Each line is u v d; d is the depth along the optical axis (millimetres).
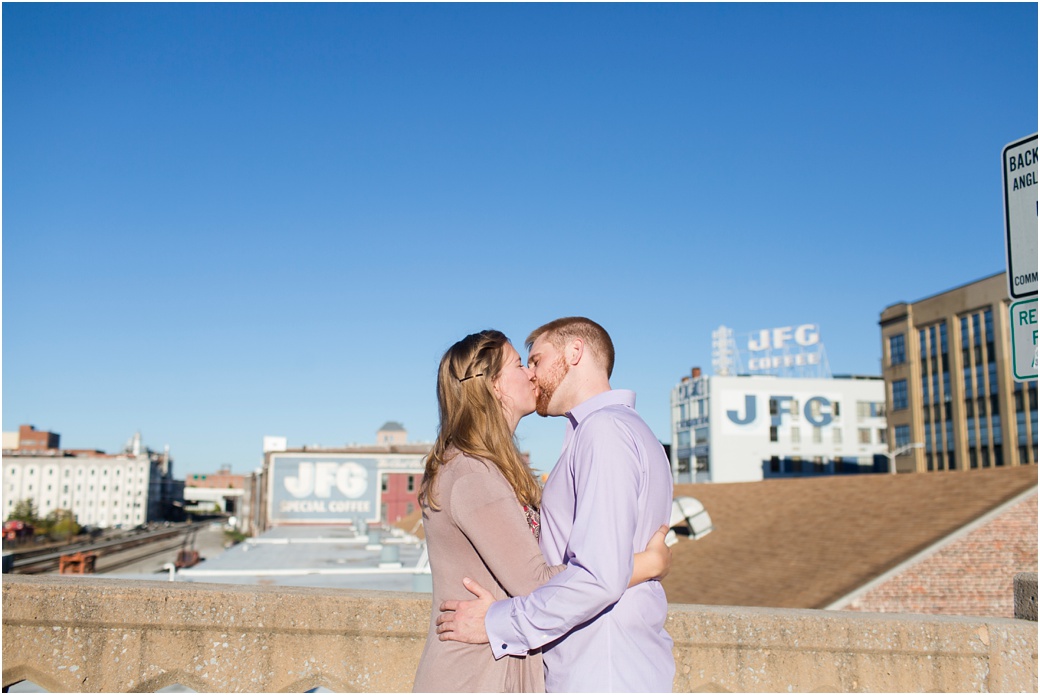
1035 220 3807
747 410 93375
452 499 2602
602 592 2391
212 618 3588
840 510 20188
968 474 18859
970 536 15047
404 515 102125
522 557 2498
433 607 2658
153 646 3566
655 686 2602
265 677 3570
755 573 17672
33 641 3553
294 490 100438
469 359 2754
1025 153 3877
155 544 123812
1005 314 67312
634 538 2641
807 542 18672
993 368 68062
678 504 23234
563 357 2986
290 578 24031
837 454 94312
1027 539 15062
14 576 3922
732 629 3779
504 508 2547
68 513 168375
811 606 14344
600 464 2535
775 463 92812
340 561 29578
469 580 2584
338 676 3580
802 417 94125
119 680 3537
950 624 3861
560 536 2721
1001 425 66812
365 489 101625
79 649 3551
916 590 14445
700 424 95688
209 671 3562
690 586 18500
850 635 3809
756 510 23719
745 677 3754
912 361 77250
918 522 16656
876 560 15430
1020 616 4242
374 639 3617
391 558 26734
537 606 2412
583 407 2869
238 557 31000
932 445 74500
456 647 2559
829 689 3770
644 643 2611
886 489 20562
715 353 99500
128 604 3578
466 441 2672
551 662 2660
